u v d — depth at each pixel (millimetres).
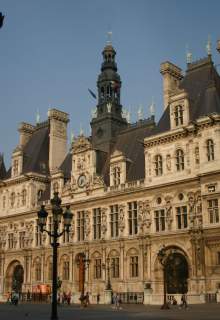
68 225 37344
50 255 87625
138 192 73938
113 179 79688
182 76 85812
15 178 99500
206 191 63875
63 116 108625
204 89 74375
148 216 71562
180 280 66812
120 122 94188
